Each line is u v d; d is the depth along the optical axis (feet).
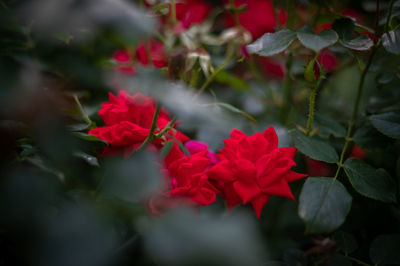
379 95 2.02
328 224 1.45
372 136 1.75
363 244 1.83
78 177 1.44
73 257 1.19
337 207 1.47
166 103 1.39
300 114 2.07
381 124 1.68
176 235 1.20
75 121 1.50
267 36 1.59
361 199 1.84
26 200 1.24
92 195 1.42
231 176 1.55
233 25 2.21
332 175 1.79
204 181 1.48
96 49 1.72
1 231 1.24
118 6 1.23
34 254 1.20
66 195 1.36
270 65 2.35
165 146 1.49
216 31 2.21
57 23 1.20
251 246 1.19
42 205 1.26
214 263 1.16
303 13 2.15
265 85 2.15
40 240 1.21
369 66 1.75
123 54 1.92
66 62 1.39
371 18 2.22
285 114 2.05
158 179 1.39
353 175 1.58
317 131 1.82
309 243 1.83
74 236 1.22
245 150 1.57
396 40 1.58
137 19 1.23
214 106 1.73
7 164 1.32
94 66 1.43
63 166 1.37
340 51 1.82
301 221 2.09
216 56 2.06
